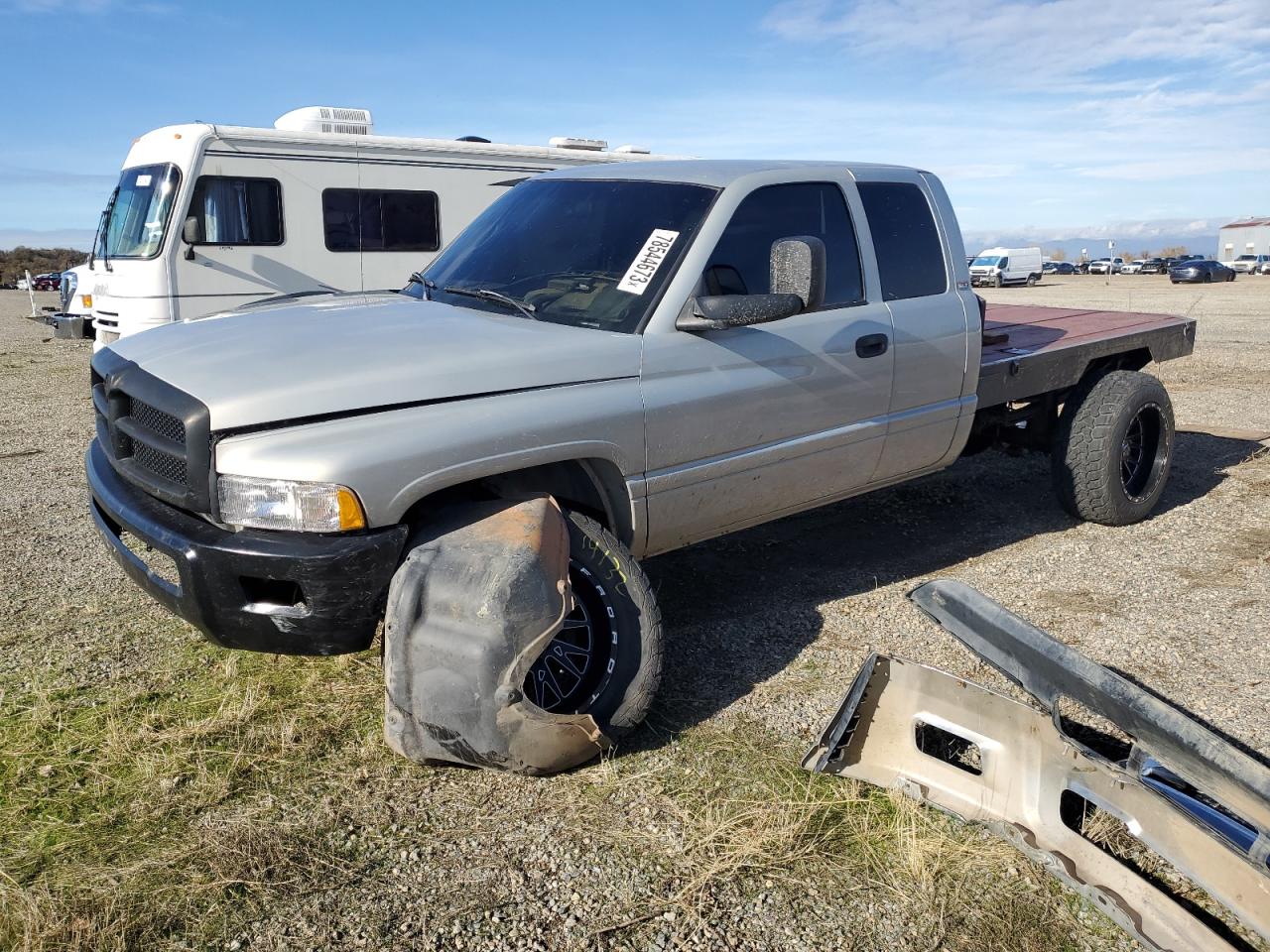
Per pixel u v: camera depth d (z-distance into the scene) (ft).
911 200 15.03
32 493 20.62
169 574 14.98
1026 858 8.92
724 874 8.58
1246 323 61.36
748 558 16.60
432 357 10.12
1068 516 18.97
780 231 13.03
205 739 10.45
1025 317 22.43
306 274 35.86
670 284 11.78
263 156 34.30
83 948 7.53
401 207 37.91
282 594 9.30
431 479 9.55
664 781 9.91
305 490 9.02
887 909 8.25
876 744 10.07
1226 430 25.32
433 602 9.12
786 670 12.38
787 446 12.93
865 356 13.66
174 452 9.61
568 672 10.40
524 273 12.80
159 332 12.10
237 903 8.11
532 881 8.47
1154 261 214.90
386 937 7.80
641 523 11.60
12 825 8.96
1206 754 8.09
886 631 13.64
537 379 10.48
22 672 11.96
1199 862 8.16
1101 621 14.07
